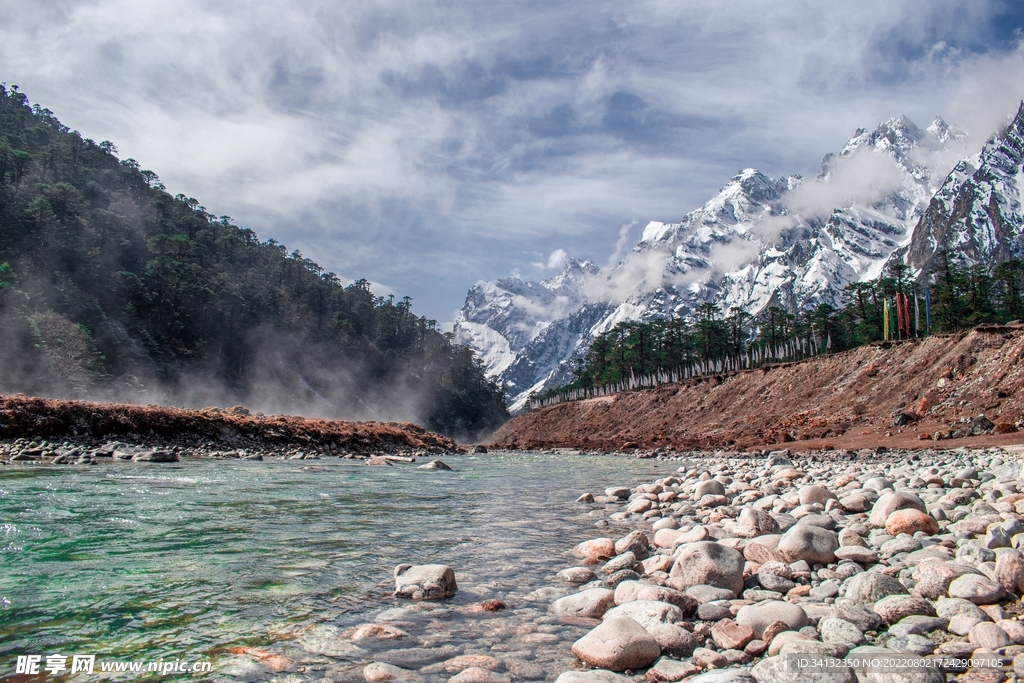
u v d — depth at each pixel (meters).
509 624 6.02
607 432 94.75
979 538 7.37
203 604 6.33
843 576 7.05
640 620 5.69
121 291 112.50
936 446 33.38
